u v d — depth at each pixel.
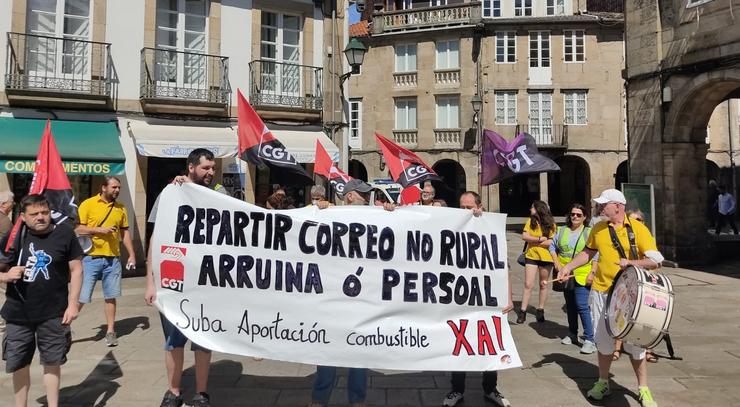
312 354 4.08
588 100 25.45
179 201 4.14
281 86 14.01
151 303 4.20
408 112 26.92
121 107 11.62
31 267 3.88
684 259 12.47
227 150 12.05
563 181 30.88
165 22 12.47
